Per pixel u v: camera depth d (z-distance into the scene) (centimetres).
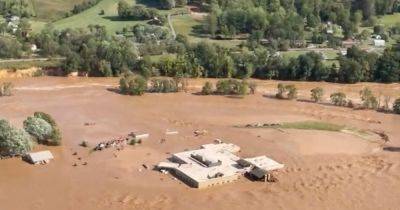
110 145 15025
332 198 12712
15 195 12331
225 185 13200
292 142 15800
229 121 17550
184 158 14150
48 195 12406
